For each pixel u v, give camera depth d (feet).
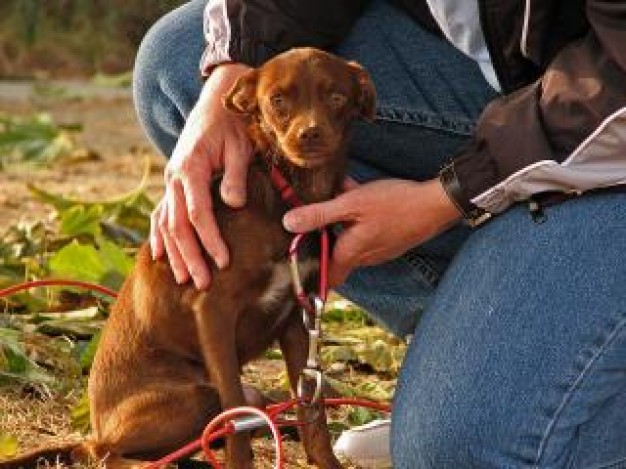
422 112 20.22
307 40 19.90
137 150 49.67
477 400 16.66
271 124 17.95
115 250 26.78
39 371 22.52
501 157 17.29
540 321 16.69
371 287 21.67
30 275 27.86
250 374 24.11
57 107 60.75
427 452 17.01
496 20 18.04
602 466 16.89
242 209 18.08
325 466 18.31
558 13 17.81
